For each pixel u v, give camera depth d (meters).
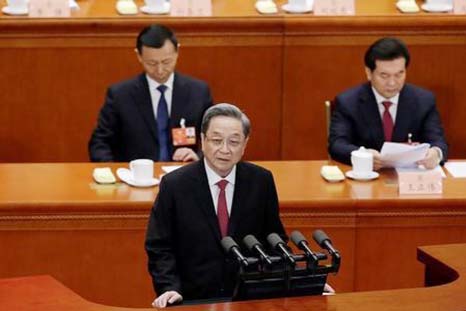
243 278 13.46
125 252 18.84
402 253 19.25
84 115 25.44
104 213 18.62
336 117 21.61
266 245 16.06
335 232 19.09
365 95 21.56
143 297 19.03
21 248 18.73
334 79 25.55
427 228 19.20
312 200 18.83
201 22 24.91
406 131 21.48
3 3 26.08
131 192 19.06
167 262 15.59
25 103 25.31
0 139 25.48
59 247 18.77
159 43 21.50
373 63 21.19
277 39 25.23
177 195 15.66
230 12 25.27
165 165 20.70
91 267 18.88
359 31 25.20
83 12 25.20
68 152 25.62
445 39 25.41
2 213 18.52
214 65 25.31
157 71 21.70
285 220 18.94
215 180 15.73
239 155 15.41
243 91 25.53
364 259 19.23
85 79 25.22
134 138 22.02
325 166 20.27
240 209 15.77
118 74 25.23
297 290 13.66
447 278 14.83
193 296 15.80
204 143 15.48
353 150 20.84
